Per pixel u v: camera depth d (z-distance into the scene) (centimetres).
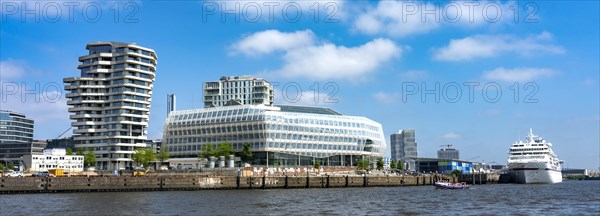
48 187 15950
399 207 11412
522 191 18712
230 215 9744
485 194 16500
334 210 10706
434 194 16475
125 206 11362
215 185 18838
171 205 11644
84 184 16475
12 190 15425
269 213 10088
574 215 9744
